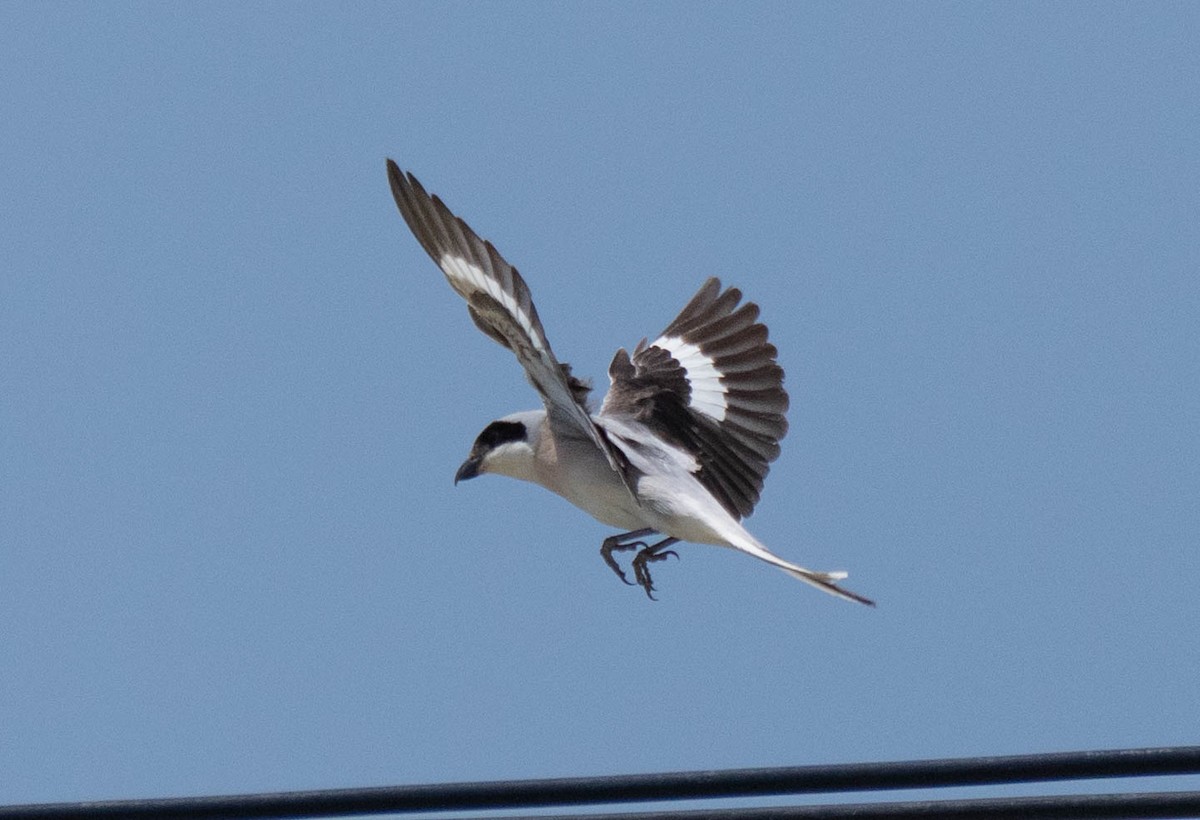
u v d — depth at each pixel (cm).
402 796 1058
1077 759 986
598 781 1043
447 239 1288
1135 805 989
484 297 1295
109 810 1076
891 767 1016
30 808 1078
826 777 1023
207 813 1073
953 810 1008
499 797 1049
